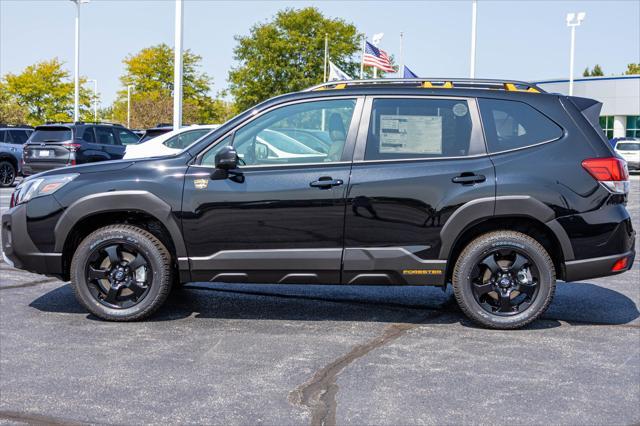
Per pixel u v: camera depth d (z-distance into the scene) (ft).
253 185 17.76
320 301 20.98
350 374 14.30
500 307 17.88
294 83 223.71
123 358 15.34
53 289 22.27
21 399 12.84
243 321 18.63
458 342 16.76
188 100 249.75
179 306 20.18
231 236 17.83
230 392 13.25
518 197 17.37
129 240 18.12
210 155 18.20
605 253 17.65
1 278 23.94
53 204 18.15
